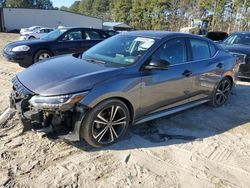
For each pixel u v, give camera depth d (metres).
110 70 3.82
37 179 3.14
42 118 3.49
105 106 3.64
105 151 3.77
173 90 4.49
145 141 4.09
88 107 3.48
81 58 4.52
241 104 6.10
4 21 46.12
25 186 3.02
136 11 78.75
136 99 3.96
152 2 72.12
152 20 72.75
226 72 5.57
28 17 47.59
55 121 3.52
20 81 3.81
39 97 3.42
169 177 3.33
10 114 4.52
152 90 4.14
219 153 3.94
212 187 3.21
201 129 4.66
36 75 3.82
